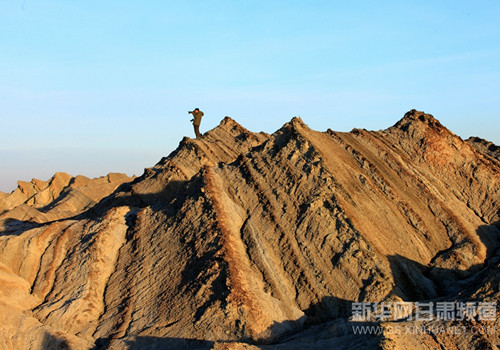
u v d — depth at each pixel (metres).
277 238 28.48
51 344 25.59
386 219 29.12
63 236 32.91
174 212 32.06
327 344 22.28
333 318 24.95
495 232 29.98
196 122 46.59
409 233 28.67
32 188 69.50
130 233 32.66
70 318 27.05
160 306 26.48
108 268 30.42
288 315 25.05
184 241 29.50
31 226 38.75
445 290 26.02
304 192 30.11
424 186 31.50
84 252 31.11
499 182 32.41
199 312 25.02
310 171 30.95
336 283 25.92
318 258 27.11
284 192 30.61
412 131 35.25
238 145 48.31
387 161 33.41
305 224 28.45
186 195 32.62
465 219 30.12
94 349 25.28
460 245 28.12
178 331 24.47
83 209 59.66
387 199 30.41
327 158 32.12
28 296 29.16
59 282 29.94
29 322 26.80
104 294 28.95
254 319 24.14
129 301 27.58
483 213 31.22
